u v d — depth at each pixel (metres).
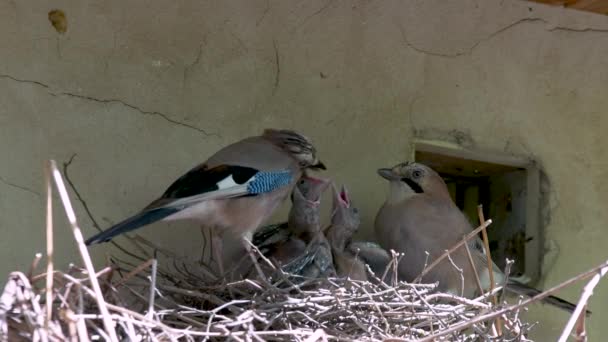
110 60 5.86
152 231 5.68
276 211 6.15
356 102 6.38
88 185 5.64
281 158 5.59
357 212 5.94
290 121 6.18
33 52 5.72
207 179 5.25
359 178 6.28
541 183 6.72
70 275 4.34
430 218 6.11
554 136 6.82
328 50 6.38
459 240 6.11
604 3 6.96
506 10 6.91
